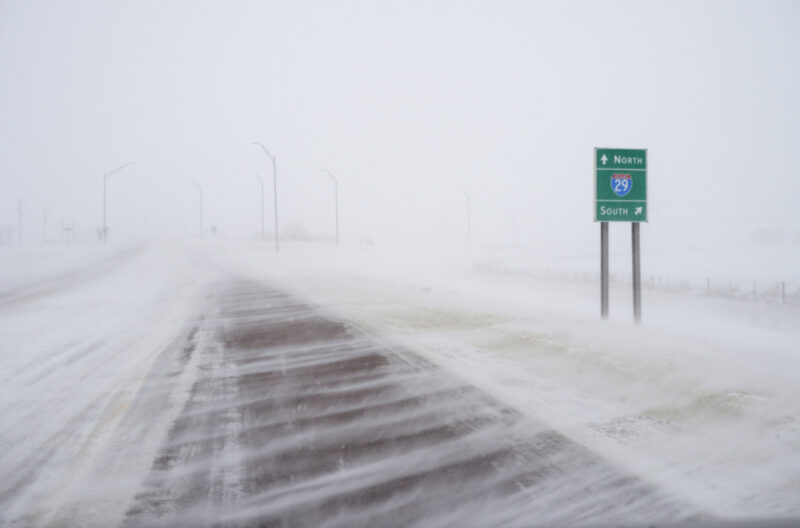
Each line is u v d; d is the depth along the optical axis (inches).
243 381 340.5
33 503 182.9
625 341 415.2
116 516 173.5
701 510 166.4
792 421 234.7
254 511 174.7
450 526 161.9
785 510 165.3
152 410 285.1
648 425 241.3
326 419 263.3
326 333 499.8
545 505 172.7
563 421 249.3
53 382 345.4
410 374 343.0
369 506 175.6
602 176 524.4
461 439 231.0
